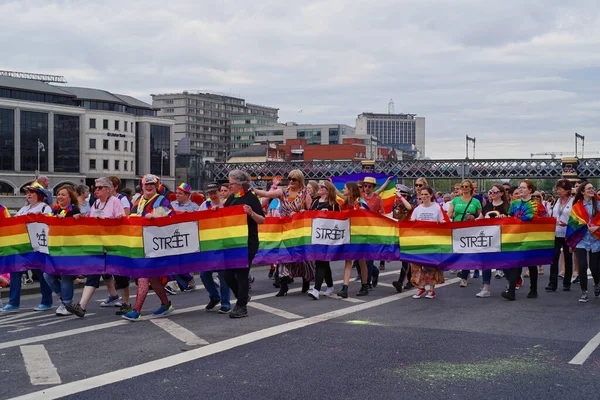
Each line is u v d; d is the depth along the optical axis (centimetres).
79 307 968
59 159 10062
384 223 1198
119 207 1038
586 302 1142
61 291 1009
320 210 1191
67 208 1017
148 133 11500
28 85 9812
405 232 1188
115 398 571
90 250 985
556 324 922
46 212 1092
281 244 1203
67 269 989
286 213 1230
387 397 577
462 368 672
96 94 10925
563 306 1096
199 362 689
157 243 959
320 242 1181
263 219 984
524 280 1546
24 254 1063
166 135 11844
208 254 968
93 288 985
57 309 1010
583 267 1148
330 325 891
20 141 9500
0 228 1069
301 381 622
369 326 885
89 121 10594
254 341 787
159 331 852
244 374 644
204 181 9750
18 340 806
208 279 1016
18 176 9425
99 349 750
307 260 1189
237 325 891
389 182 1647
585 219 1149
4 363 693
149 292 1284
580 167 7756
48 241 1001
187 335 824
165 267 961
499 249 1181
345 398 573
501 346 775
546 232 1198
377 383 617
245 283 964
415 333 841
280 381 621
